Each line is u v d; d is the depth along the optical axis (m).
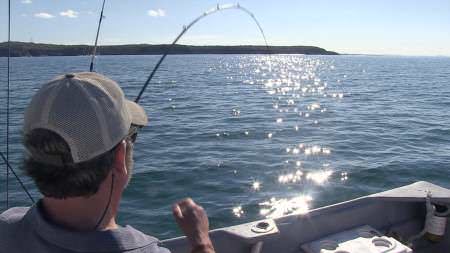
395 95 29.80
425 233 3.67
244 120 17.73
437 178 9.48
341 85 39.25
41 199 1.33
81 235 1.18
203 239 1.44
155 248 1.29
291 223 3.33
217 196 8.11
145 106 22.86
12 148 10.73
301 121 17.47
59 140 1.12
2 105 17.97
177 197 8.04
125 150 1.26
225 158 10.84
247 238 3.01
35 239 1.22
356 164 10.36
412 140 13.63
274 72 64.62
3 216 1.41
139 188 8.48
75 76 1.22
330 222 3.45
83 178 1.14
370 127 16.14
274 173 9.56
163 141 13.24
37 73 45.19
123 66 72.38
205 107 22.55
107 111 1.18
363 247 3.14
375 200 3.67
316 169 9.90
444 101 25.91
